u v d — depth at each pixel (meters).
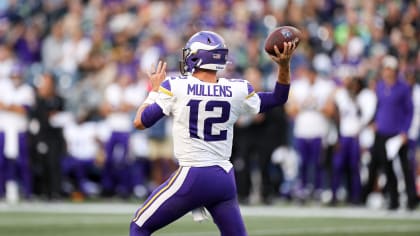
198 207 21.91
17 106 47.59
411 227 37.09
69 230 35.53
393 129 43.59
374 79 47.12
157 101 21.78
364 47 52.03
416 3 57.34
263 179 47.03
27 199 48.53
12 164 48.16
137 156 50.81
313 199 48.88
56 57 59.12
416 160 47.72
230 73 46.19
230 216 21.84
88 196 51.44
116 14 61.62
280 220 39.53
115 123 49.97
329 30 55.34
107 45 58.66
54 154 48.28
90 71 55.75
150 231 22.03
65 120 50.03
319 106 47.81
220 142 21.86
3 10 68.62
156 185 50.66
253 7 59.66
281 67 22.20
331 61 52.81
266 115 46.41
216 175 21.64
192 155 21.64
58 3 65.44
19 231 35.12
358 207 46.38
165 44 54.66
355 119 46.59
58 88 53.28
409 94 43.53
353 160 46.69
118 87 50.34
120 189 50.44
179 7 61.97
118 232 35.03
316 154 47.94
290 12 56.50
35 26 60.66
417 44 53.22
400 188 46.44
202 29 54.84
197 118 21.67
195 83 21.80
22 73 50.34
